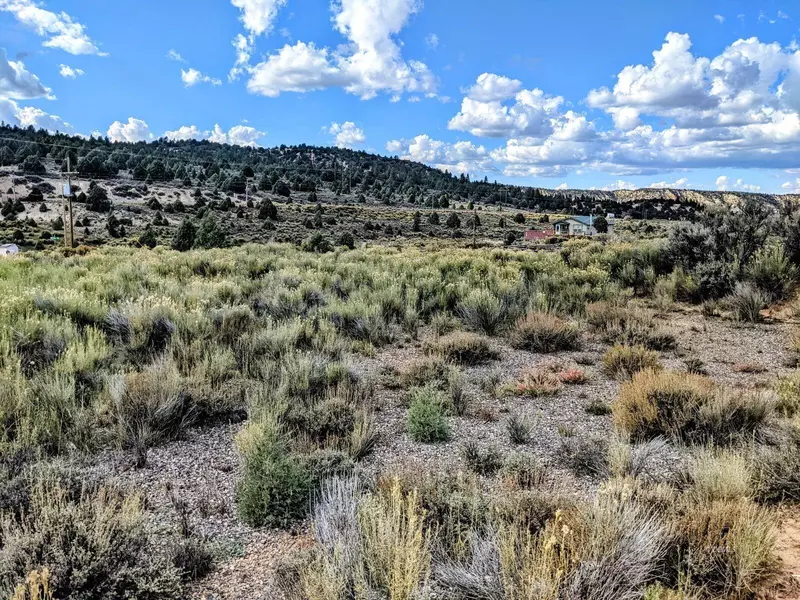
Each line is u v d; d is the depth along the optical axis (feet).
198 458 14.44
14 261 48.44
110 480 12.35
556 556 8.38
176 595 8.73
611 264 49.34
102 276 39.11
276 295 33.76
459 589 8.41
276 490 11.32
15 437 14.21
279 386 18.85
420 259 56.75
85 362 19.40
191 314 26.05
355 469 13.03
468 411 18.45
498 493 11.81
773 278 36.24
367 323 29.48
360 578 7.88
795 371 21.58
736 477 11.54
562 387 21.39
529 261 53.78
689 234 44.75
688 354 26.16
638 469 13.20
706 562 9.01
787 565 9.39
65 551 8.80
